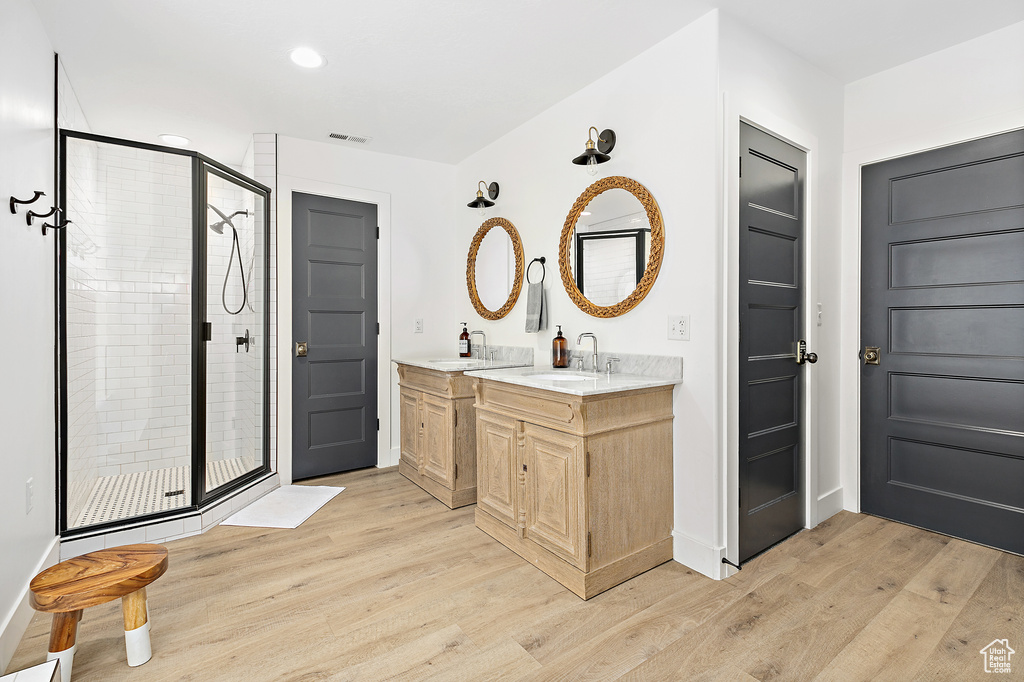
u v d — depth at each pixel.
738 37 2.18
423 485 3.32
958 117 2.38
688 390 2.22
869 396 2.76
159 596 1.98
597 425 2.00
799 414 2.59
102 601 1.44
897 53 2.47
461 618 1.83
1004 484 2.31
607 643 1.67
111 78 2.64
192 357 2.71
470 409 3.02
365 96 2.89
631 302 2.46
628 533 2.12
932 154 2.49
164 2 2.00
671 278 2.30
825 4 2.06
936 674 1.50
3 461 1.66
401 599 1.96
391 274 3.91
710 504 2.13
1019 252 2.23
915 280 2.57
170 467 3.11
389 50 2.40
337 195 3.66
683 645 1.66
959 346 2.43
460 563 2.26
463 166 4.05
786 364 2.50
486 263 3.76
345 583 2.08
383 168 3.87
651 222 2.36
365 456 3.84
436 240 4.12
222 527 2.69
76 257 2.57
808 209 2.60
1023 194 2.21
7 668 1.58
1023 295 2.23
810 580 2.07
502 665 1.57
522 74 2.64
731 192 2.13
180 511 2.60
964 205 2.39
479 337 3.86
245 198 3.17
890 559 2.25
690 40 2.20
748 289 2.27
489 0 2.02
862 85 2.74
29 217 1.92
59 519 2.31
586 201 2.74
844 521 2.70
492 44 2.36
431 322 4.10
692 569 2.19
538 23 2.18
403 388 3.62
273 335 3.42
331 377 3.67
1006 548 2.29
